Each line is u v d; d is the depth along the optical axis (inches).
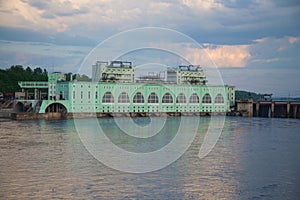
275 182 2310.5
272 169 2630.4
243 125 6063.0
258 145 3722.9
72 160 2856.8
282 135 4589.1
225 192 2118.6
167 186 2204.7
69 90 7180.1
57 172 2481.5
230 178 2396.7
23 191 2089.1
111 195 2037.4
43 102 7071.9
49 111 7308.1
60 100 7160.4
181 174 2469.2
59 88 7377.0
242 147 3585.1
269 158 3006.9
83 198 1988.2
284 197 2047.2
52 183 2231.8
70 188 2142.0
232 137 4372.5
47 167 2620.6
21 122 6171.3
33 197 1996.8
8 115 7504.9
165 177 2396.7
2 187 2153.1
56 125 5629.9
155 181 2304.4
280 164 2790.4
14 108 7559.1
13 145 3545.8
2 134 4411.9
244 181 2322.8
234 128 5497.1
